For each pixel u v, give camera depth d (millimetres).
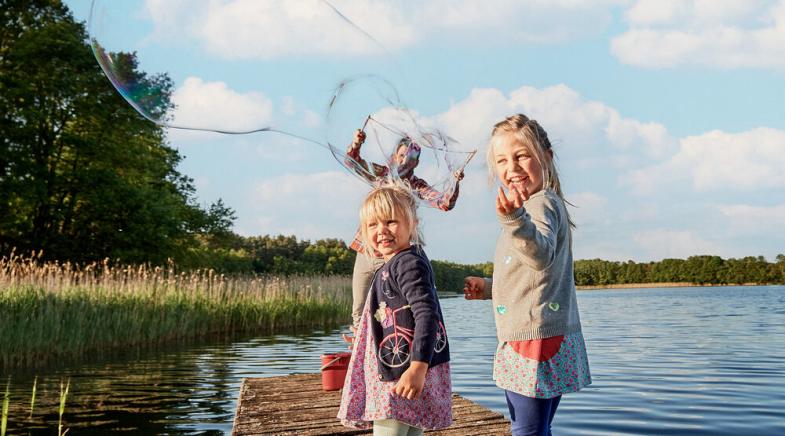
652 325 17984
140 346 13586
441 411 2525
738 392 6414
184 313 15734
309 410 4828
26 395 7102
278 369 9180
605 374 7855
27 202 23562
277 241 72375
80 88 24828
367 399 2574
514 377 2492
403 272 2557
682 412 5449
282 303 19984
